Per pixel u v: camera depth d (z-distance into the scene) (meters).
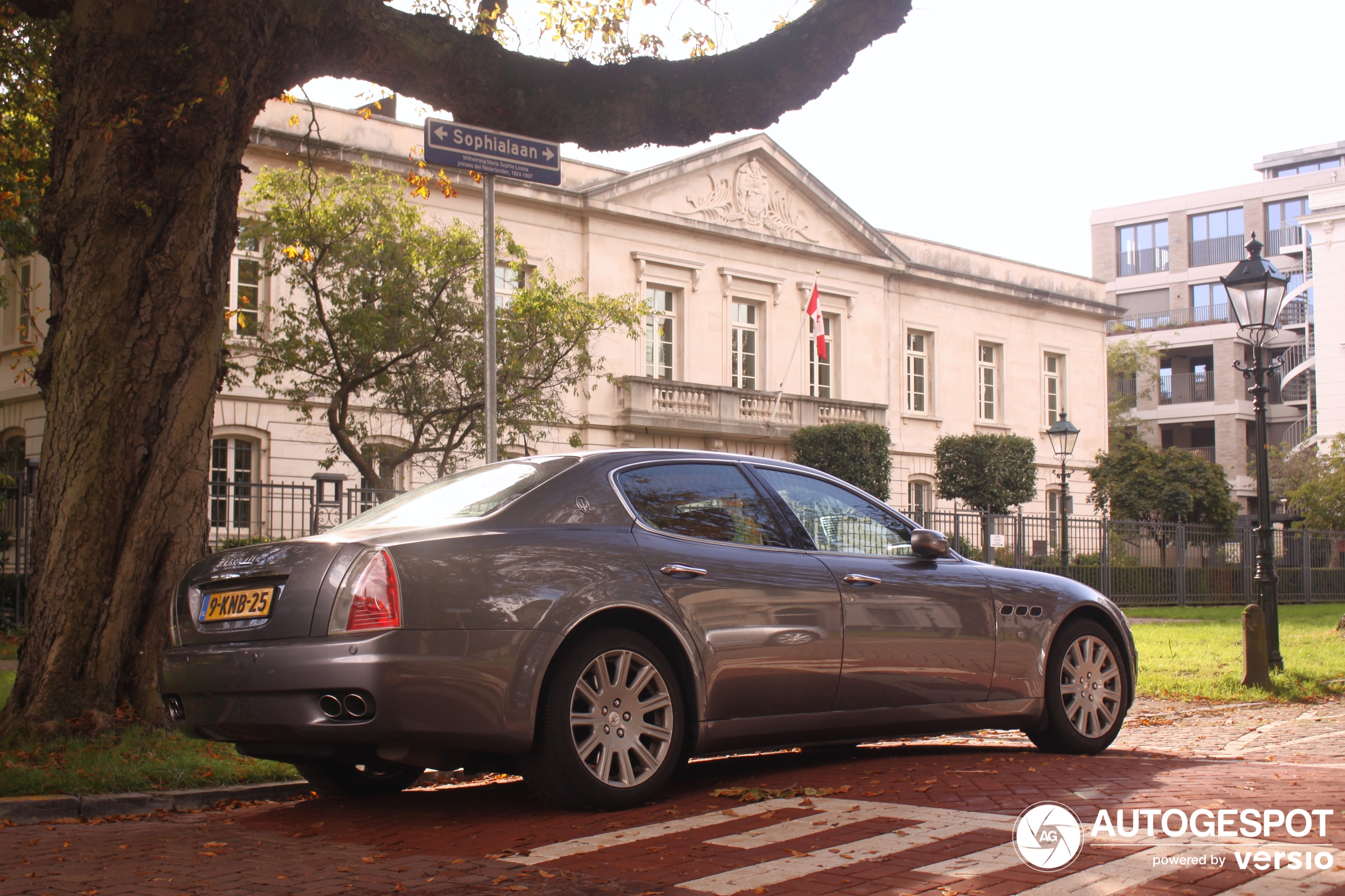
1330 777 5.41
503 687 4.52
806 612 5.43
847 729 5.57
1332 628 19.08
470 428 19.84
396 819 4.96
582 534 4.99
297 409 21.61
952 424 37.38
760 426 31.56
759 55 7.80
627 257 30.22
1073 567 24.62
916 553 6.04
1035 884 3.55
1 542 15.85
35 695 6.60
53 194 6.98
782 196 33.81
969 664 5.99
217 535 16.69
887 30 7.81
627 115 7.71
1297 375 52.50
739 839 4.24
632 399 29.28
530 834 4.45
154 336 6.92
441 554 4.58
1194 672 11.78
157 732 6.61
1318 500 31.14
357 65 7.30
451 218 26.98
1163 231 61.78
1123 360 56.56
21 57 11.32
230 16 6.82
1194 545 27.30
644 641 4.91
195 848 4.43
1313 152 61.84
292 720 4.43
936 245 38.00
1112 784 5.20
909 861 3.87
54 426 6.90
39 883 3.87
